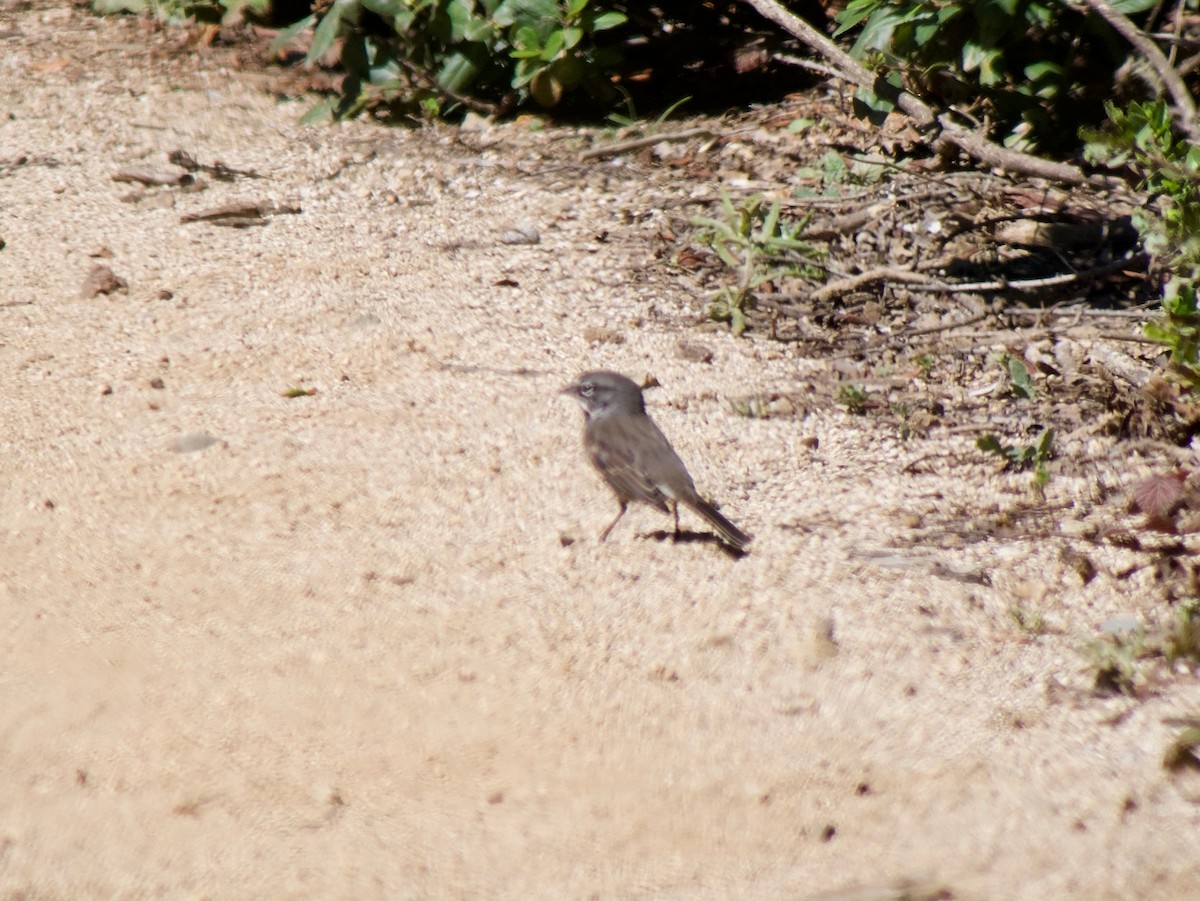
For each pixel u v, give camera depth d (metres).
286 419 12.24
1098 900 7.09
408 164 17.28
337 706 8.77
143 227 15.77
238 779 8.14
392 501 11.12
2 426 11.98
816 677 8.98
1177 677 8.84
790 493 11.30
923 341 13.58
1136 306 13.81
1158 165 11.98
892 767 8.14
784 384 13.02
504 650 9.33
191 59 20.16
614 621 9.63
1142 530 10.49
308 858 7.52
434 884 7.34
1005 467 11.52
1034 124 15.91
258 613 9.70
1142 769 8.04
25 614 9.61
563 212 16.14
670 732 8.51
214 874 7.41
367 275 14.83
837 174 16.27
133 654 9.24
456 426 12.23
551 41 17.52
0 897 7.23
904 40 15.76
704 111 18.42
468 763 8.28
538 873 7.41
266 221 15.98
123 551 10.39
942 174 15.87
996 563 10.16
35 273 14.71
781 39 19.52
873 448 11.99
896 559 10.26
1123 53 15.59
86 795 7.99
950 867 7.36
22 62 20.05
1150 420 11.78
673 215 15.92
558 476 11.54
